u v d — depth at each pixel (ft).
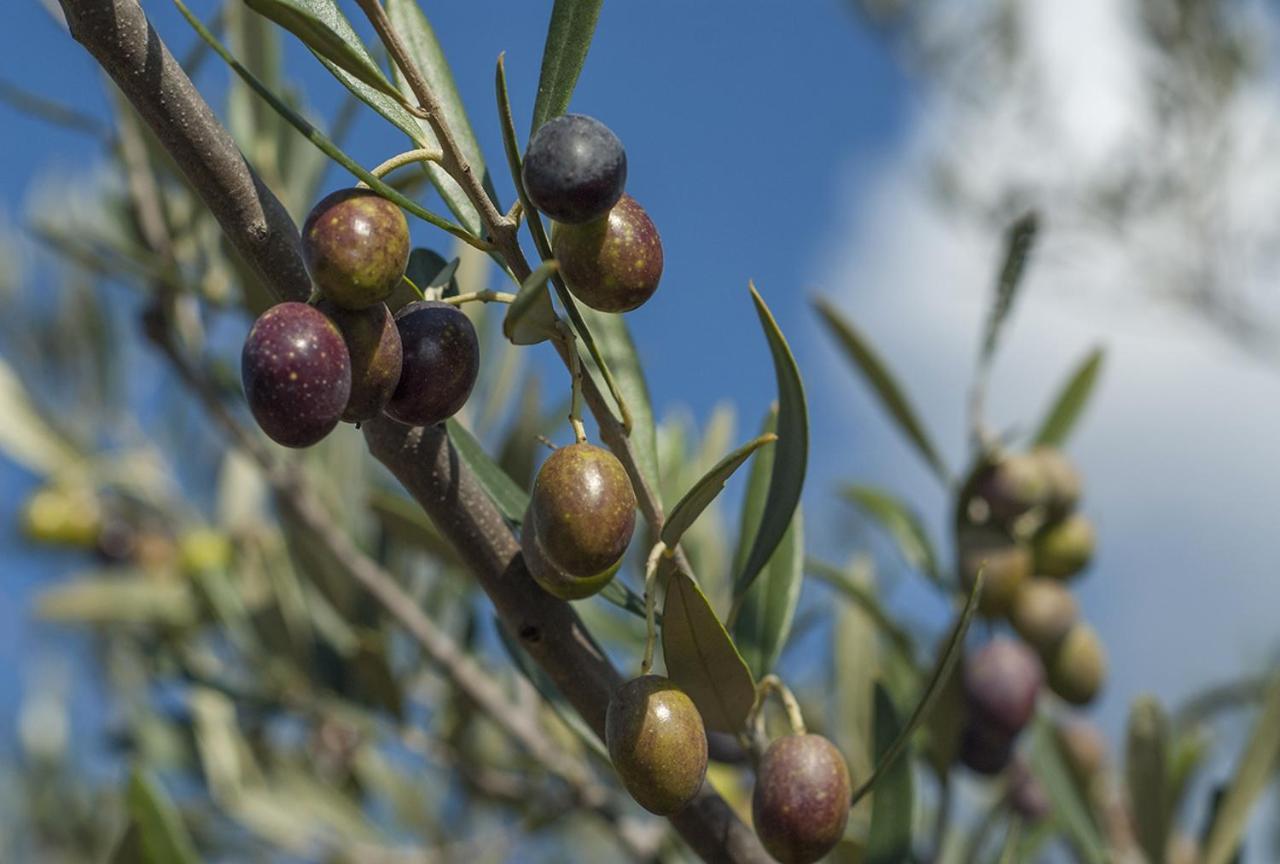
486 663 2.89
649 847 2.43
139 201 2.51
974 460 2.23
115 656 3.33
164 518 3.69
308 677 2.87
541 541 1.58
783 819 1.63
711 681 1.69
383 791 3.06
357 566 2.47
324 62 1.63
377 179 1.55
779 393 1.76
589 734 1.85
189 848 1.87
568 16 1.64
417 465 1.63
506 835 2.82
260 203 1.58
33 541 3.69
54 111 2.49
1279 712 2.11
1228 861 2.11
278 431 1.53
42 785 3.99
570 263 1.58
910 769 1.94
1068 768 2.21
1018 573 2.24
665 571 1.68
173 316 2.57
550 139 1.55
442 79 1.73
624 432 1.65
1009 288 2.14
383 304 1.57
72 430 3.77
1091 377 2.49
